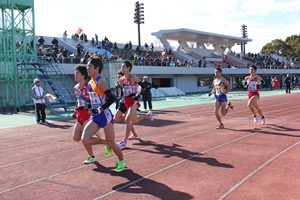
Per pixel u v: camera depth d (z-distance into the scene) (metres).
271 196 3.93
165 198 4.02
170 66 35.53
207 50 50.34
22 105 19.22
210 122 10.93
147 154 6.41
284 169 5.02
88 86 5.10
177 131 9.18
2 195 4.34
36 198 4.19
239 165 5.35
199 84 42.66
